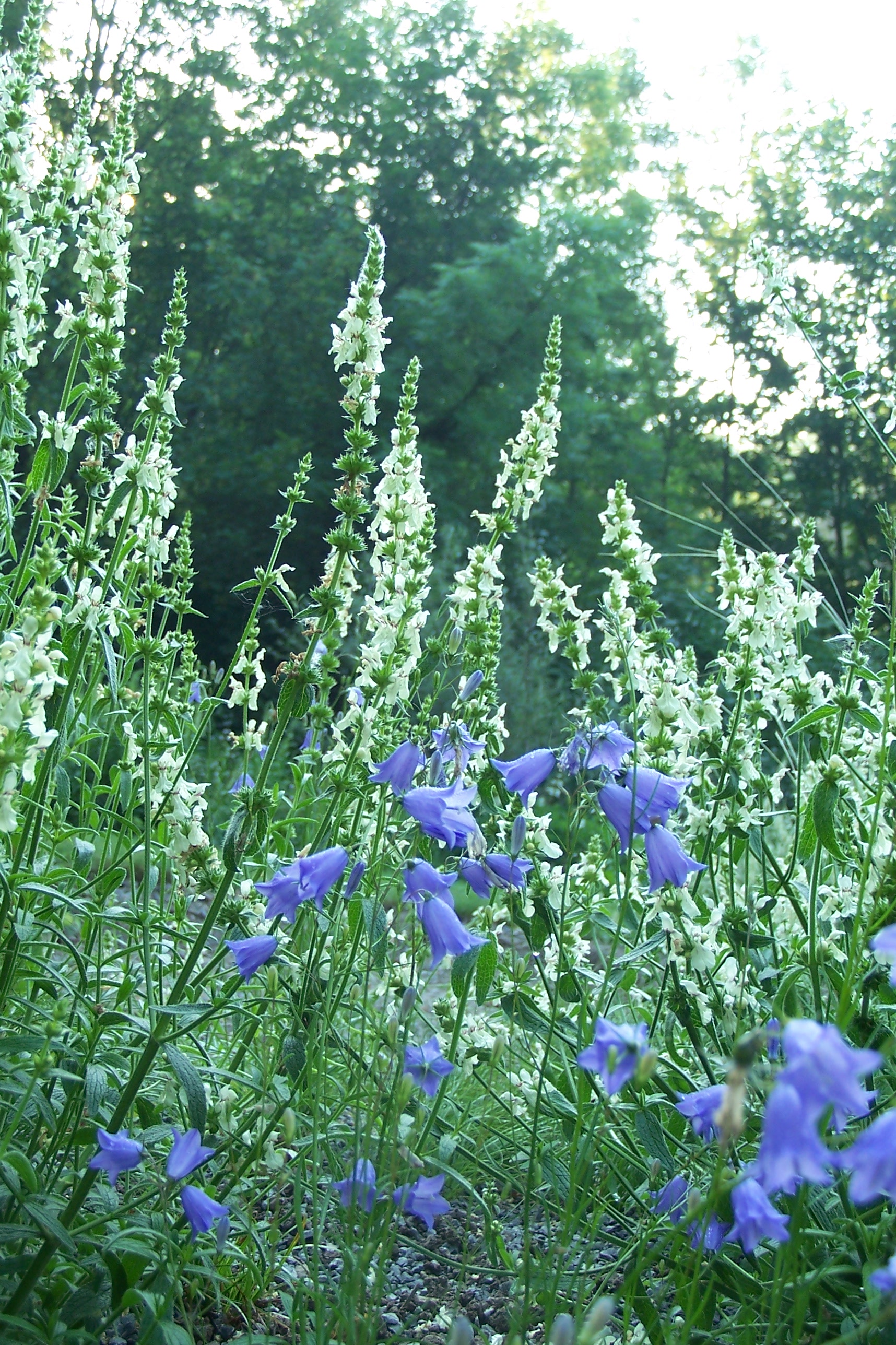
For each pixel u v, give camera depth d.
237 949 2.09
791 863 2.56
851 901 2.53
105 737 2.95
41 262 2.74
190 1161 1.82
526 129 23.50
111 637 2.42
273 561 3.00
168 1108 2.44
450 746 2.33
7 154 2.48
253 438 18.42
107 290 2.64
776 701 2.91
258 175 20.66
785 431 20.06
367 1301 2.04
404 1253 2.61
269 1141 2.20
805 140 22.17
